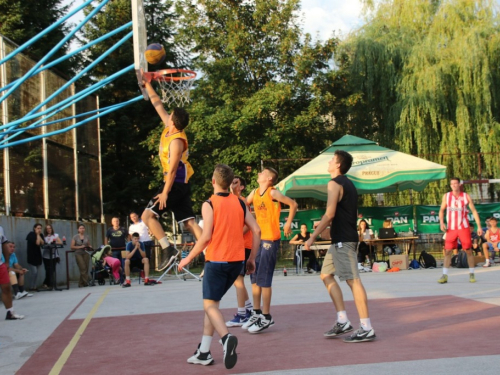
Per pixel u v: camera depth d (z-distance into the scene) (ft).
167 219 101.24
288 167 89.30
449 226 39.29
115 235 59.62
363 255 59.98
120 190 112.37
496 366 15.21
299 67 93.50
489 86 79.56
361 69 88.28
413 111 80.79
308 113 89.76
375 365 16.01
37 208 56.85
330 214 19.75
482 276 44.04
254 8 99.60
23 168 54.75
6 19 89.40
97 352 20.39
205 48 100.53
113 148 112.98
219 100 98.63
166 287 47.47
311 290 37.96
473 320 23.00
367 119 90.89
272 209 23.52
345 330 20.74
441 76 79.92
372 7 91.76
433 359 16.43
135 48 23.48
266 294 23.24
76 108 67.41
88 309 33.35
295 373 15.58
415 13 87.86
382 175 55.57
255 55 97.66
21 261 52.47
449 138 80.07
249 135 91.04
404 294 32.81
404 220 67.72
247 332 23.24
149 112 115.03
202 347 17.53
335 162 20.62
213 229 17.31
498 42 79.61
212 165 91.71
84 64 111.55
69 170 64.85
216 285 17.04
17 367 18.66
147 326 25.77
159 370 17.03
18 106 53.78
